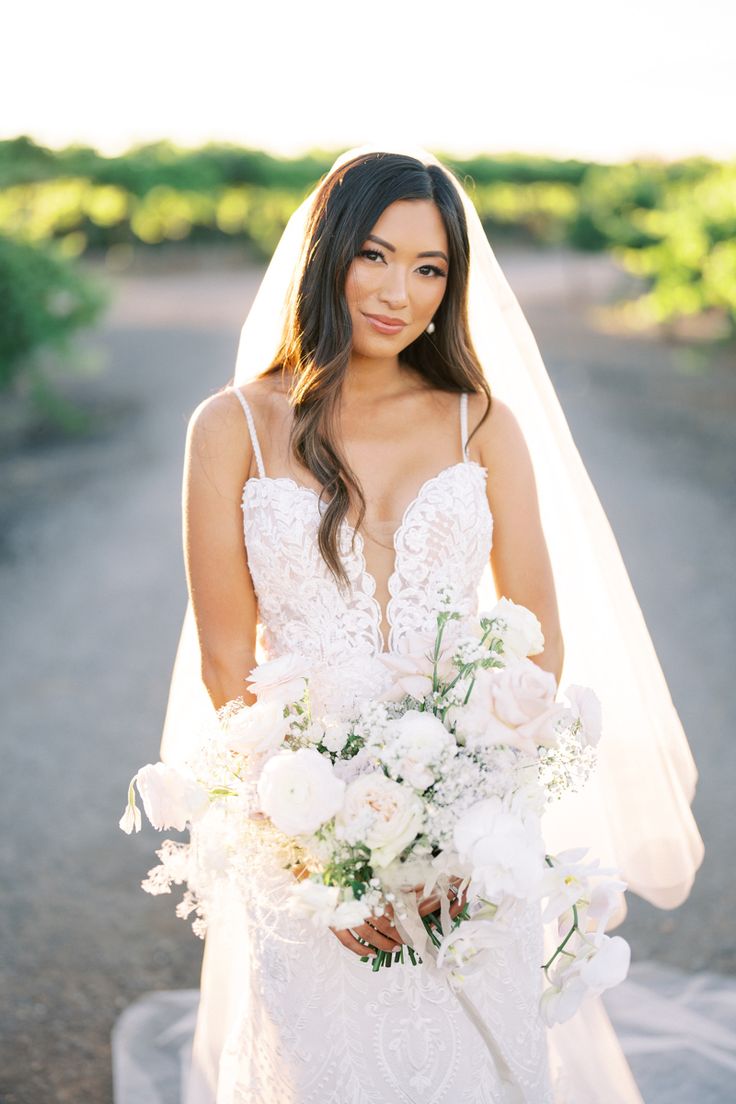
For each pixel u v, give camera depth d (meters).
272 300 2.41
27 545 8.27
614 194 21.98
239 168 31.47
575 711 1.90
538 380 2.48
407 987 2.06
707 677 5.41
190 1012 3.21
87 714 5.36
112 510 9.20
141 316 22.66
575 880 1.81
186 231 33.34
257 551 2.16
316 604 2.15
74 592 7.23
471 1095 2.10
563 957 1.90
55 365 13.48
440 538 2.18
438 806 1.80
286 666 1.91
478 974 2.08
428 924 1.98
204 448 2.20
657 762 2.51
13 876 3.97
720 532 7.89
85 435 12.16
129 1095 2.84
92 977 3.41
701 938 3.51
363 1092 2.08
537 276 31.08
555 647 2.33
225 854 1.92
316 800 1.75
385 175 2.08
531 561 2.32
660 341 17.66
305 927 2.07
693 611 6.34
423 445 2.26
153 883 1.92
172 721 2.61
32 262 12.01
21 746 5.02
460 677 1.87
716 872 3.85
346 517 2.17
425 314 2.16
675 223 14.97
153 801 1.88
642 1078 2.83
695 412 12.22
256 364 2.45
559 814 2.57
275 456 2.20
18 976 3.41
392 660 1.92
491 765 1.82
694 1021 3.07
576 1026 2.50
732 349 16.00
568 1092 2.49
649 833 2.52
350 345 2.15
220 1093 2.36
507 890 1.71
